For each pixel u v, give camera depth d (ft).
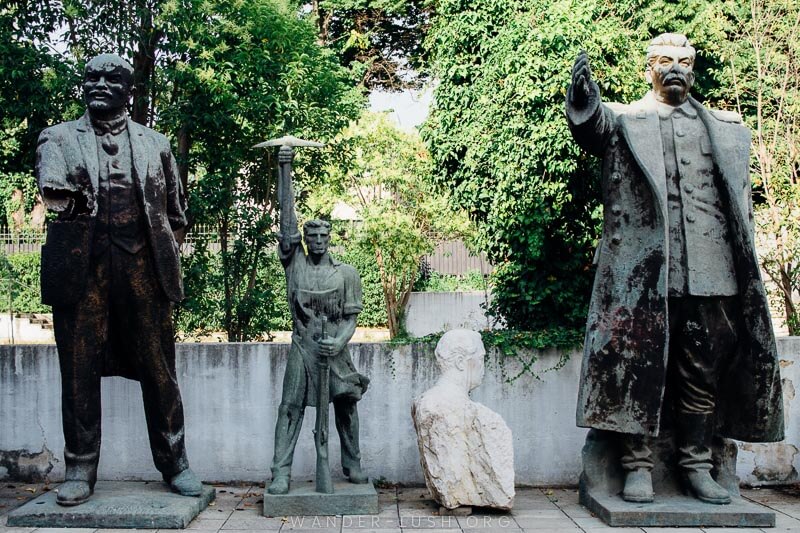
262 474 27.07
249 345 27.25
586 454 23.95
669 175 22.94
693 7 43.96
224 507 23.56
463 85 33.65
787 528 21.57
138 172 22.04
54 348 27.12
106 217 21.79
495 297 32.96
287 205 24.14
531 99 30.25
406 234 56.54
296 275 23.85
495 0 32.91
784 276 33.76
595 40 30.40
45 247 21.54
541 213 30.53
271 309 33.45
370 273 68.28
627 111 23.26
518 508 23.77
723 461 23.93
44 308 60.03
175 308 32.94
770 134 40.24
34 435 27.02
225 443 27.09
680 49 23.20
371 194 60.85
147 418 23.36
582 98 22.33
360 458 26.32
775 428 22.77
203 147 33.24
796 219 33.65
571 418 27.37
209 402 27.17
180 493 23.07
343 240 60.18
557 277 31.04
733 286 22.68
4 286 56.54
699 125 23.25
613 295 22.72
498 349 27.50
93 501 21.94
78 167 21.63
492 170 31.83
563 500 24.94
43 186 21.04
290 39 33.91
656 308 22.22
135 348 22.70
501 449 22.62
